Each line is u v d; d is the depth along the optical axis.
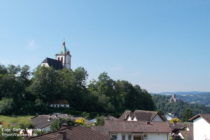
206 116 47.06
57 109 146.50
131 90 177.25
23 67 157.62
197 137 48.00
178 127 79.19
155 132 48.66
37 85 148.50
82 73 174.25
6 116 118.81
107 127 47.56
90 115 141.38
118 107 165.12
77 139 29.17
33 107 136.75
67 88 160.88
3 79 138.88
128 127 48.44
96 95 162.75
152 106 185.88
